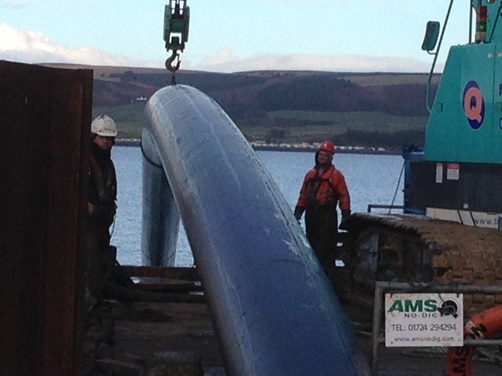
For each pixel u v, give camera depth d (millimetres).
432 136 12172
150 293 12852
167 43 14320
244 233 8484
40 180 6770
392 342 7410
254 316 7484
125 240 36906
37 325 6781
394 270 11875
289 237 8539
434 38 12453
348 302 13062
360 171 163875
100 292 11430
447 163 11914
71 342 6828
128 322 11570
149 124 14008
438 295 7430
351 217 12930
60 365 6820
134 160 166375
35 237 6762
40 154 6762
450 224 11414
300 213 13250
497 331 7973
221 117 11836
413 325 7422
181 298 12867
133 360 9219
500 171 11109
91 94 6848
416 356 9992
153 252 18297
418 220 11844
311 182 13164
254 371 7062
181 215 9906
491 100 11211
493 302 10289
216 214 8969
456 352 8023
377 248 12438
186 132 11305
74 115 6809
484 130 11320
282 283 7766
